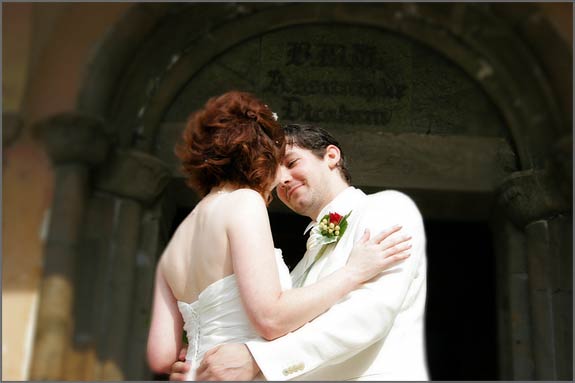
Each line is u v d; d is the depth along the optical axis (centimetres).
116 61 324
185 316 192
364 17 345
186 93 345
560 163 320
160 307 201
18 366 281
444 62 342
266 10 348
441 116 335
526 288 325
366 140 326
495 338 328
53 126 304
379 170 321
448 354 333
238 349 178
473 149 329
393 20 343
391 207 214
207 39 347
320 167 235
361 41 348
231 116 198
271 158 197
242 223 181
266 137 198
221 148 193
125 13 324
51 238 295
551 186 321
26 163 302
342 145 326
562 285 319
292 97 341
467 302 337
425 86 340
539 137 330
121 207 314
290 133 239
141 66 334
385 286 189
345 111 337
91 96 315
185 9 338
